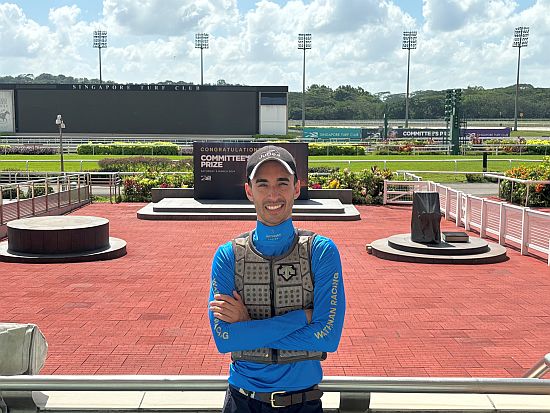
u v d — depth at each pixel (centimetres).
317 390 254
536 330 772
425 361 664
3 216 1470
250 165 257
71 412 334
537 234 1213
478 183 2898
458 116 4866
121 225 1694
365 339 736
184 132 6234
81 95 6219
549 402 343
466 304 891
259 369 248
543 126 11856
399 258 1198
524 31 8569
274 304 248
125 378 274
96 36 9050
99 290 970
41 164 3759
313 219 1791
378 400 340
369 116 16375
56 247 1197
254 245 254
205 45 8962
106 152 4744
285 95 6222
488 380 270
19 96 6262
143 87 6169
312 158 4200
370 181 2231
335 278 250
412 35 8269
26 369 335
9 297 924
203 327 780
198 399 346
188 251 1320
